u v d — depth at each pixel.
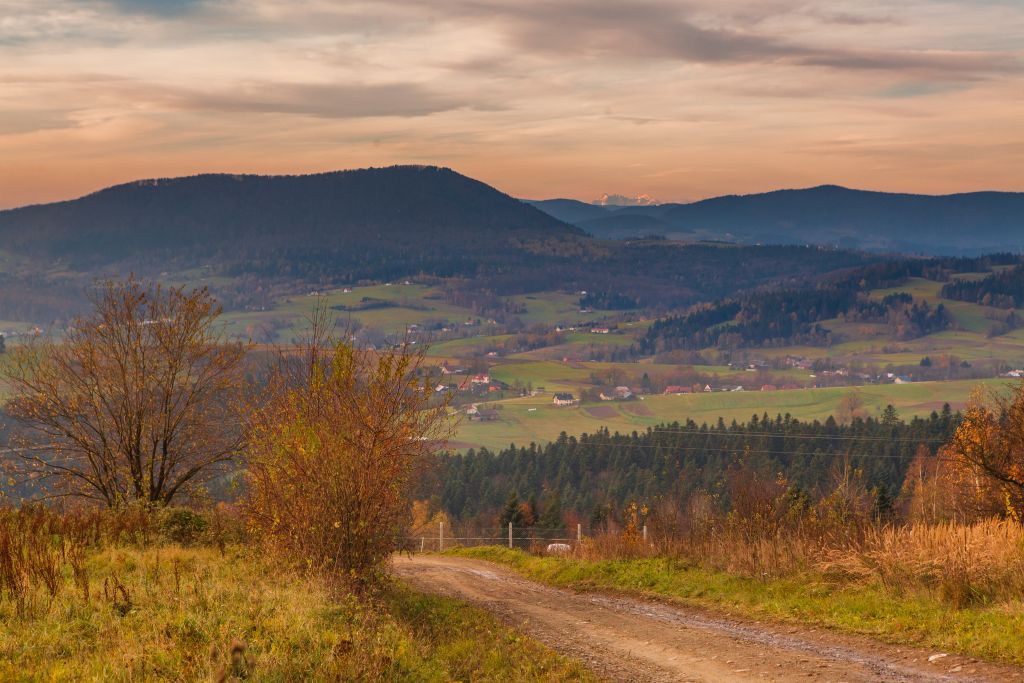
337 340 19.83
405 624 16.95
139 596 13.65
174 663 9.80
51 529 21.77
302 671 10.26
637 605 22.84
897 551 20.20
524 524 118.50
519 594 26.73
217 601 13.71
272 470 19.69
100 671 9.59
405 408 19.52
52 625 11.49
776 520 27.02
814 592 20.05
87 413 31.86
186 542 24.42
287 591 15.27
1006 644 13.66
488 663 14.59
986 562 17.88
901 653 14.44
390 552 20.34
